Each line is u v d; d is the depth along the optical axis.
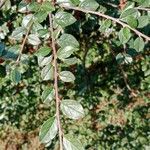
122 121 5.77
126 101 5.93
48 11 1.44
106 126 5.75
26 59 1.50
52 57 1.40
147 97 5.94
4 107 5.80
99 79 5.95
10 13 2.45
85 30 3.05
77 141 1.09
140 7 1.42
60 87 5.47
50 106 5.96
